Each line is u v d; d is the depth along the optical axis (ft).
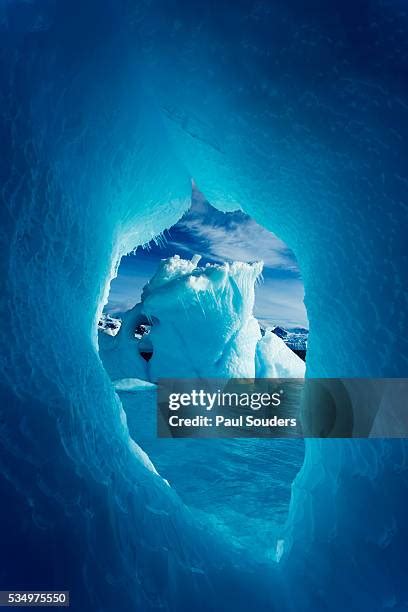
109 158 11.03
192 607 7.05
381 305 8.51
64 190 9.05
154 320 61.05
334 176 9.39
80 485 7.05
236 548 10.38
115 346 66.54
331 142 8.91
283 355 64.64
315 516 10.00
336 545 8.54
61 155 8.86
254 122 9.86
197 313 55.21
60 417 7.63
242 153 11.29
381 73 7.65
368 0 7.61
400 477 7.64
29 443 6.68
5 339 7.11
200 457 24.23
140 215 15.93
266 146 10.38
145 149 12.70
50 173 8.39
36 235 8.21
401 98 7.54
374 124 8.02
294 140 9.58
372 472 8.57
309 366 12.50
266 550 12.33
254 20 8.04
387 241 8.27
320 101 8.51
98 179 10.78
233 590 8.07
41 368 7.82
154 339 59.62
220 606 7.42
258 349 64.49
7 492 5.96
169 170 14.98
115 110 10.28
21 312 7.66
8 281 7.35
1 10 7.29
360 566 7.72
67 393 8.29
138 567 6.94
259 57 8.48
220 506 16.70
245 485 19.49
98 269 12.21
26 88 7.53
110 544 6.77
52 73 8.07
